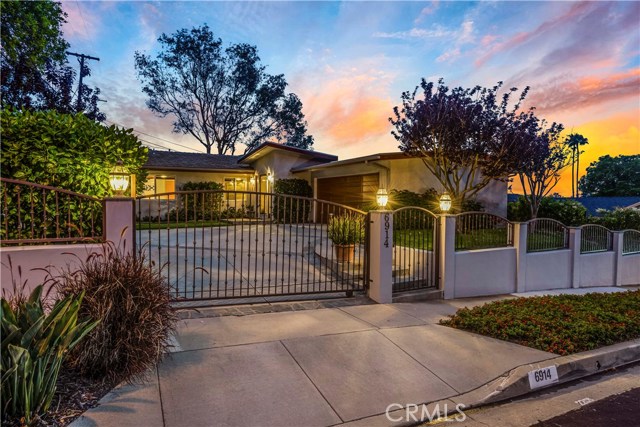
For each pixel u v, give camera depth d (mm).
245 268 7266
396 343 4035
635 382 3713
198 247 9086
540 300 6031
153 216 15570
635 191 36688
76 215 4734
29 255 3834
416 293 6219
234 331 4105
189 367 3223
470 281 7008
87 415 2459
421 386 3201
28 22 8664
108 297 2922
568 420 2910
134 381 2918
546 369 3584
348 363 3508
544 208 14898
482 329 4480
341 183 15492
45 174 4582
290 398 2871
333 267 7266
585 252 9469
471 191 12281
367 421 2670
